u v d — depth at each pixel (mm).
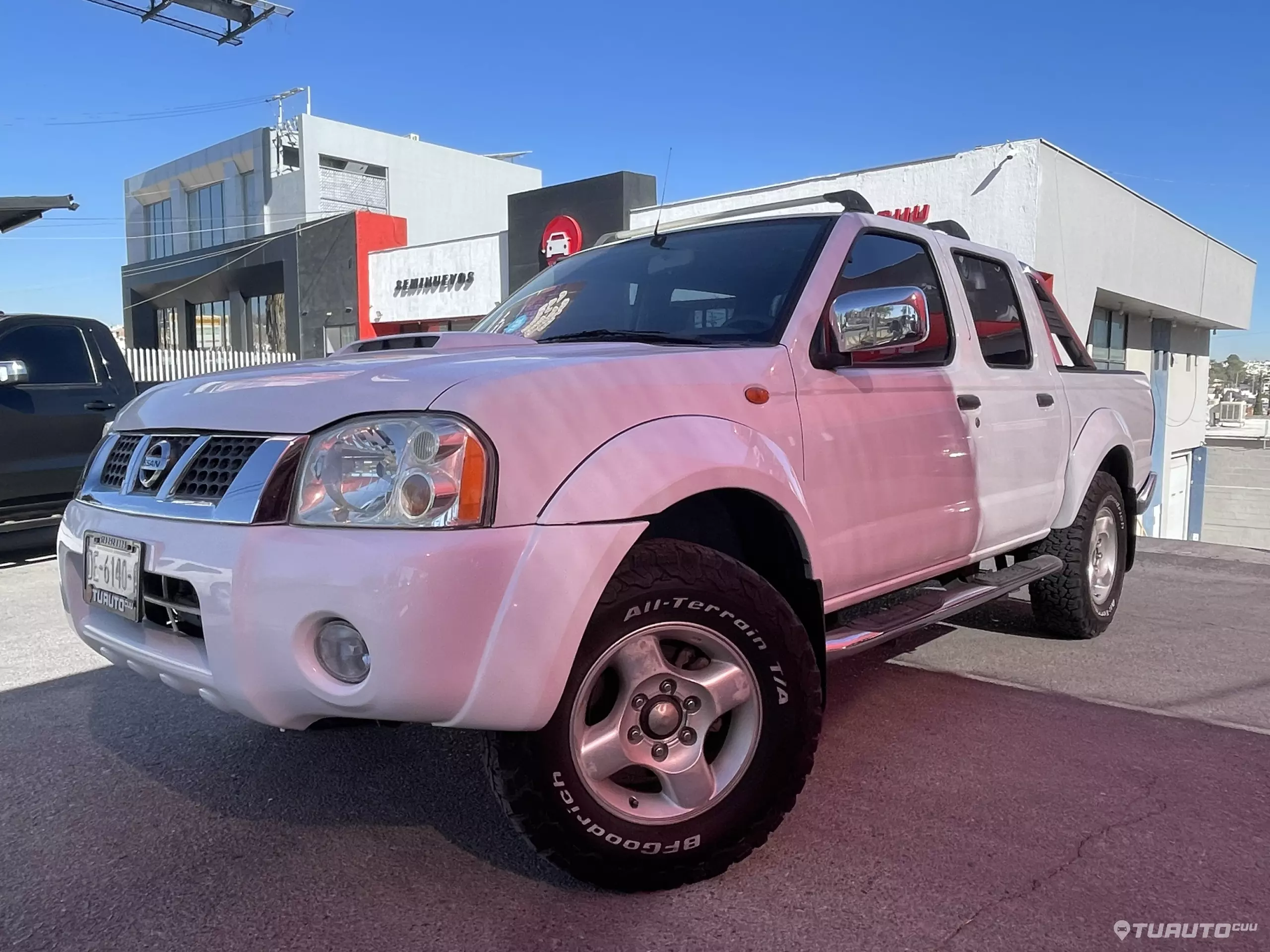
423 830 2666
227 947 2102
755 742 2395
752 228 3342
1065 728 3463
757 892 2311
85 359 7148
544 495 2031
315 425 2094
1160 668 4250
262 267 30125
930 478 3225
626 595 2166
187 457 2297
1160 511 23078
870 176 15008
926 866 2438
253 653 2033
